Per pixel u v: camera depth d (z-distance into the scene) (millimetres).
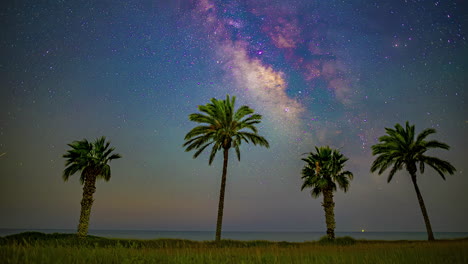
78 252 9055
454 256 10828
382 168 38469
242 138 33656
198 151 32844
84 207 32250
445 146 35469
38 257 7770
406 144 37469
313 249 17109
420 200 36500
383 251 14062
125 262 8430
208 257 10188
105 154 35406
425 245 19938
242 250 15336
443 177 36188
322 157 40719
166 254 11055
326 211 38688
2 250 8422
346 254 12648
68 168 33531
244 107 33250
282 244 30422
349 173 40281
